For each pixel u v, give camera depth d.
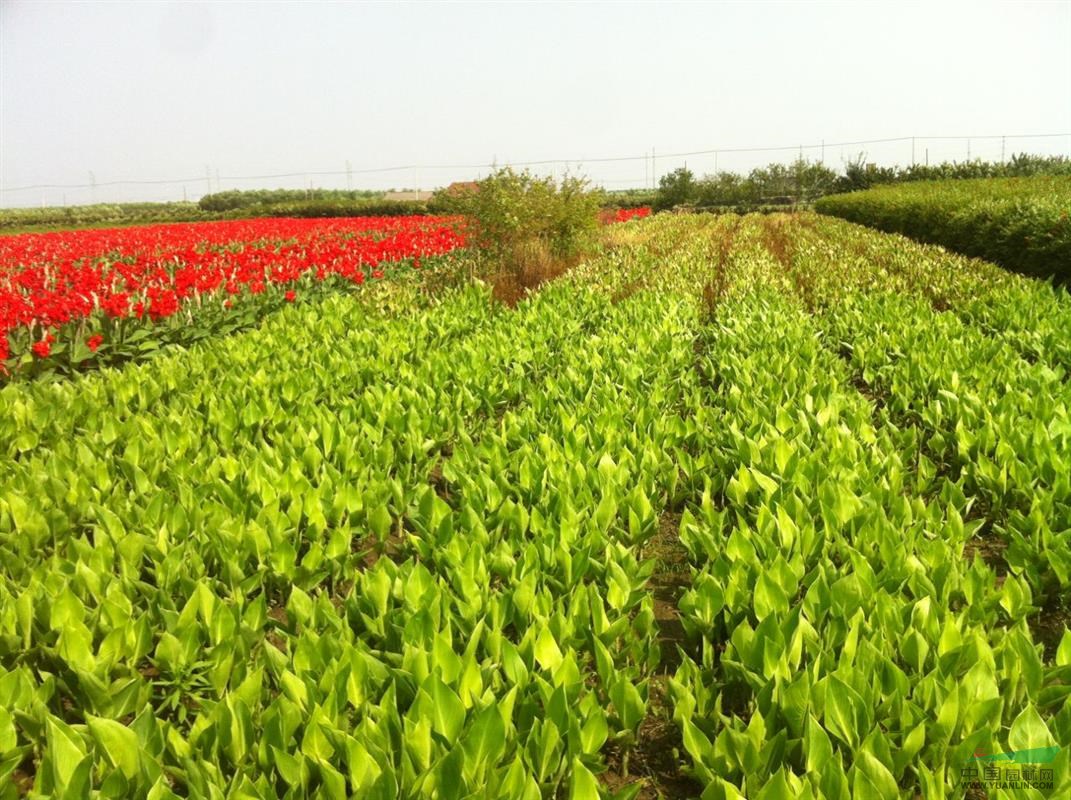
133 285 9.74
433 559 3.29
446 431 5.20
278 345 7.35
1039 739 2.02
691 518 3.46
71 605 2.72
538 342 7.56
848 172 47.34
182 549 3.14
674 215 37.38
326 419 4.75
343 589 3.57
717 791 1.93
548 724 2.07
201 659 2.72
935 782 1.93
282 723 2.11
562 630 2.63
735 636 2.52
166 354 8.03
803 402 5.17
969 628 2.48
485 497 3.75
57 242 21.95
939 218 18.95
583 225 17.34
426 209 41.19
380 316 9.41
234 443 4.87
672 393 5.83
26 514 3.57
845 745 2.17
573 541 3.26
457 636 2.68
